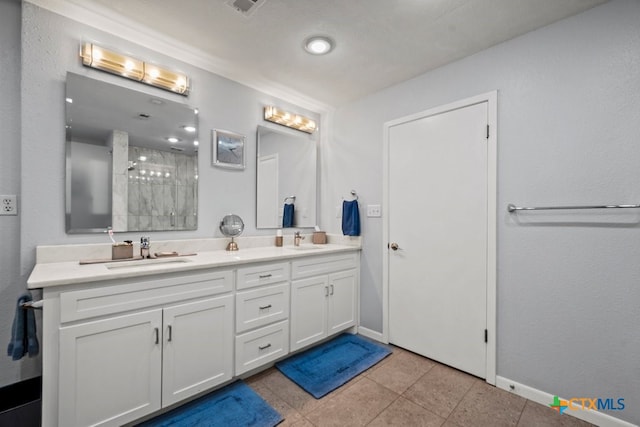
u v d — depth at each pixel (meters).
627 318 1.52
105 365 1.36
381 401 1.77
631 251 1.51
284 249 2.46
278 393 1.82
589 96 1.63
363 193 2.79
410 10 1.66
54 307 1.24
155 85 2.01
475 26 1.79
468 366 2.08
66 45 1.69
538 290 1.79
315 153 3.12
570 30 1.69
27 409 1.33
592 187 1.62
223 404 1.70
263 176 2.64
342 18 1.74
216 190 2.32
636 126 1.50
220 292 1.76
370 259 2.72
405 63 2.23
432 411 1.68
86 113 1.75
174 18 1.76
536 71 1.81
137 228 1.93
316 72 2.39
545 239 1.77
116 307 1.39
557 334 1.72
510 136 1.91
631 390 1.50
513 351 1.88
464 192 2.12
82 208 1.73
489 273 1.98
